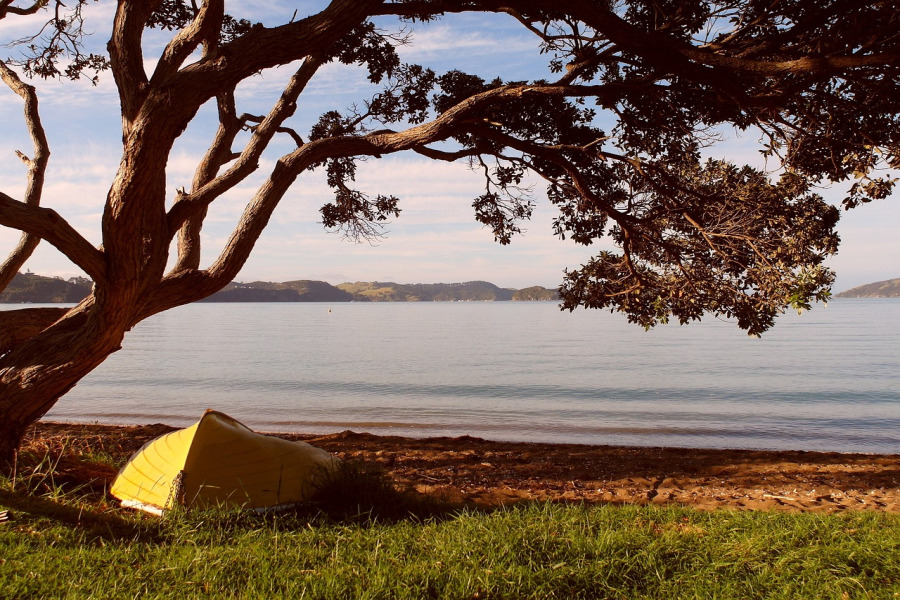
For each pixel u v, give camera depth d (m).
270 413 20.41
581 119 8.56
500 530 4.79
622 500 7.28
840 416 19.98
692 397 24.50
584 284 8.34
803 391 25.92
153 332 82.81
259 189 6.69
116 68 6.06
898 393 25.27
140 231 5.80
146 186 5.71
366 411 20.97
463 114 6.75
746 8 6.41
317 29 5.86
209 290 6.55
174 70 6.17
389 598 3.66
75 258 5.62
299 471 5.68
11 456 5.86
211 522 4.95
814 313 175.88
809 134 6.77
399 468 9.21
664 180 7.67
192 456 5.49
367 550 4.41
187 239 7.48
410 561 4.20
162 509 5.17
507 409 21.52
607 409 21.48
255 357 43.94
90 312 5.94
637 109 7.97
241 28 9.83
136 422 18.25
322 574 3.92
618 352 48.97
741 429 17.78
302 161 6.73
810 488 7.97
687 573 4.18
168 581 3.77
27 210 5.36
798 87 6.09
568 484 8.13
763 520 5.44
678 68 5.81
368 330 88.50
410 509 5.63
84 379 29.98
